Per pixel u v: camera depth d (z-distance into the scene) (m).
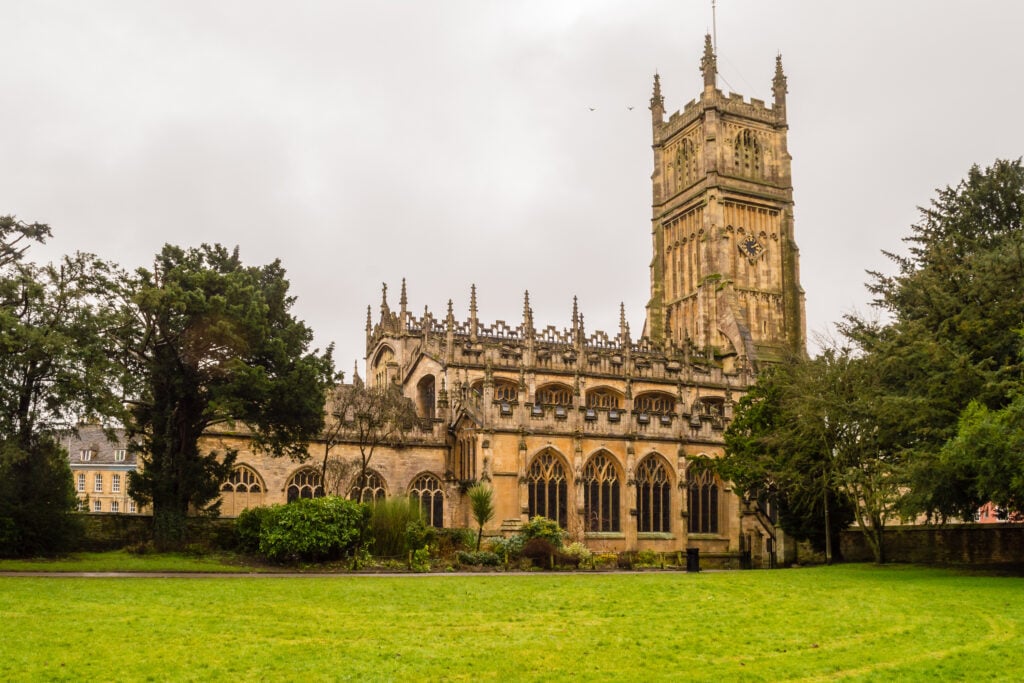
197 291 56.03
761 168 121.25
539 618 31.89
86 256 52.78
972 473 47.50
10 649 24.42
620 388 92.94
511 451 70.31
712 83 118.25
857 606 35.50
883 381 54.81
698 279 119.00
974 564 58.34
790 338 116.88
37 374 50.16
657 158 129.38
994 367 49.53
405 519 58.47
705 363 101.00
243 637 27.03
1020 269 49.62
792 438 61.25
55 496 53.25
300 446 65.12
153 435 58.81
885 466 51.69
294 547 52.59
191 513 63.34
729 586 43.38
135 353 58.00
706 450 78.94
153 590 37.25
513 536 63.16
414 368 91.75
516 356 88.75
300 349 64.69
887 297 58.22
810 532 68.88
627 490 74.19
